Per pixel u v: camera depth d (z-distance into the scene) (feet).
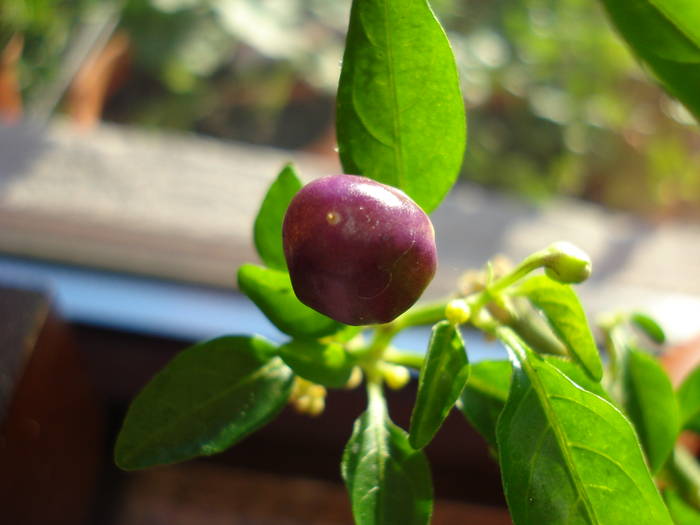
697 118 0.36
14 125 0.75
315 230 0.27
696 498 0.43
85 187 0.71
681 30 0.34
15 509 0.45
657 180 0.98
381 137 0.34
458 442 0.65
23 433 0.45
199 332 0.64
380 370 0.38
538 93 0.98
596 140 0.99
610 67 0.98
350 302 0.28
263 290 0.35
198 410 0.36
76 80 0.86
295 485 0.76
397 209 0.28
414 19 0.32
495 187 0.93
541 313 0.34
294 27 0.94
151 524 0.71
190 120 0.89
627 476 0.32
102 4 0.91
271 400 0.36
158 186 0.73
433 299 0.71
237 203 0.73
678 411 0.41
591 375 0.34
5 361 0.43
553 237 0.78
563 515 0.32
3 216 0.69
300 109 0.92
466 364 0.32
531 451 0.32
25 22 0.85
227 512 0.74
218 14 0.90
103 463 0.67
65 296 0.65
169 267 0.70
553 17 0.98
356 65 0.33
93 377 0.65
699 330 0.63
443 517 0.72
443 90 0.33
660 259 0.78
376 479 0.35
